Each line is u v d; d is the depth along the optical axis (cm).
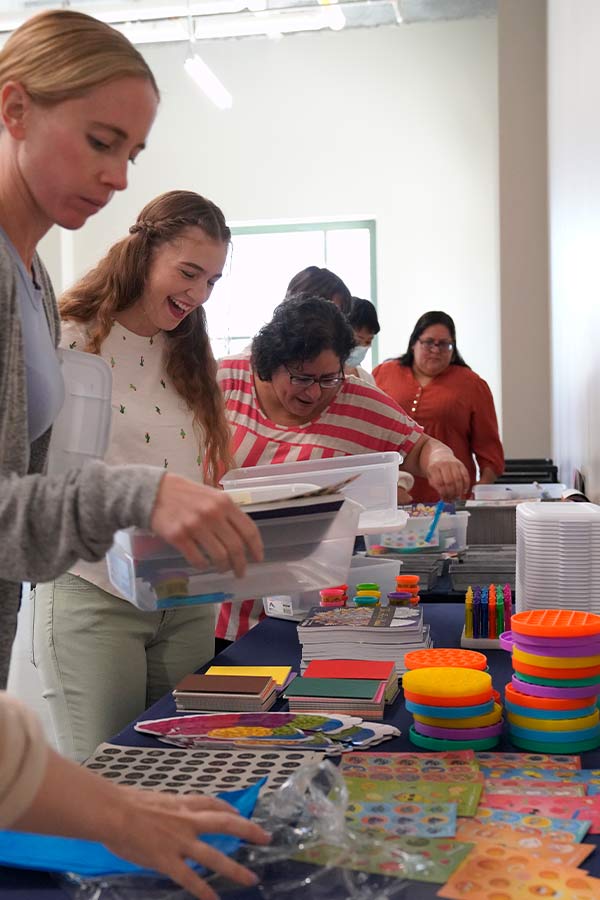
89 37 111
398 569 222
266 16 709
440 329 417
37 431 128
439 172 828
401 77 828
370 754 132
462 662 150
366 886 95
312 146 845
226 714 149
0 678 114
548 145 525
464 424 424
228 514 93
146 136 118
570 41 369
